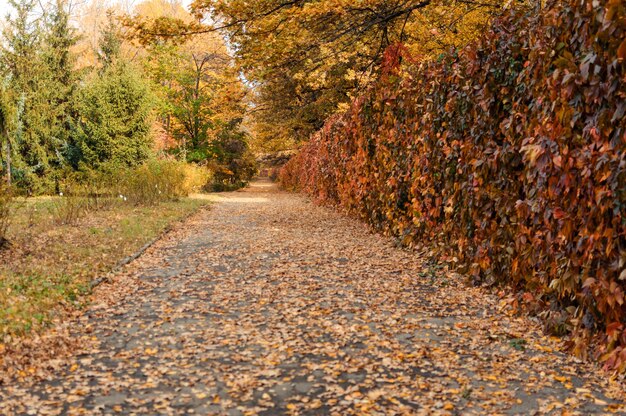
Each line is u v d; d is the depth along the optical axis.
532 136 5.95
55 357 4.82
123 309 6.42
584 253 4.76
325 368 4.59
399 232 11.08
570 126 4.92
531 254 5.82
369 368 4.59
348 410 3.82
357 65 24.05
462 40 13.14
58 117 26.42
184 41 12.64
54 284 7.27
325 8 12.03
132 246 10.67
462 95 7.85
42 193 24.66
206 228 14.41
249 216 18.02
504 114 6.92
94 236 11.73
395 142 11.22
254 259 9.64
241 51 13.40
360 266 8.88
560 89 5.12
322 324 5.84
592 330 4.83
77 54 27.98
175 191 24.20
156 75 37.12
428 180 9.23
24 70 24.94
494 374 4.50
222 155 41.41
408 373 4.52
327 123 21.77
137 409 3.85
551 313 5.42
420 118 9.88
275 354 4.93
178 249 10.84
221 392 4.14
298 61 15.22
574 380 4.41
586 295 4.77
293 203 24.66
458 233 8.12
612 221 4.39
